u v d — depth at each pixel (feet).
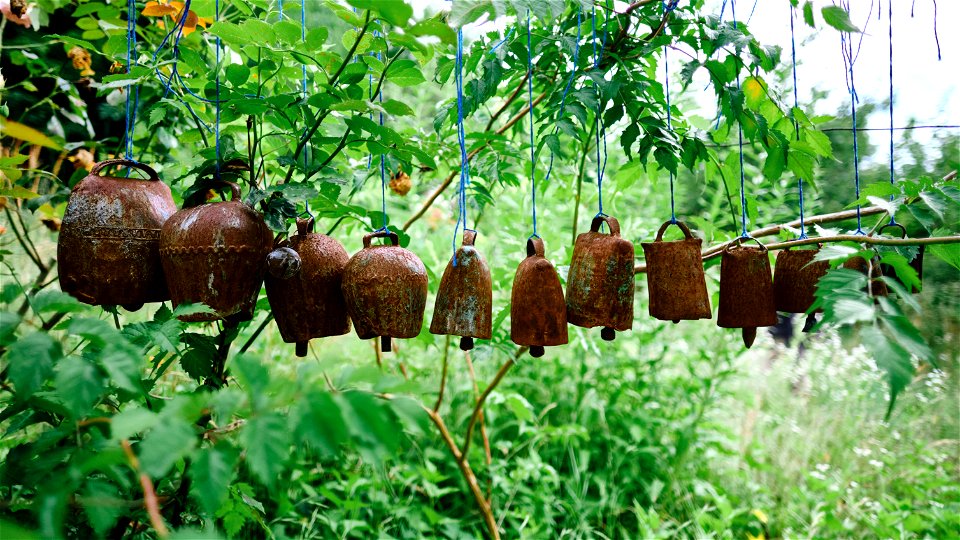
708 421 8.54
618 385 8.98
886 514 7.26
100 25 5.50
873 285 3.71
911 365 2.51
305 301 3.44
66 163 6.68
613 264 3.43
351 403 1.92
